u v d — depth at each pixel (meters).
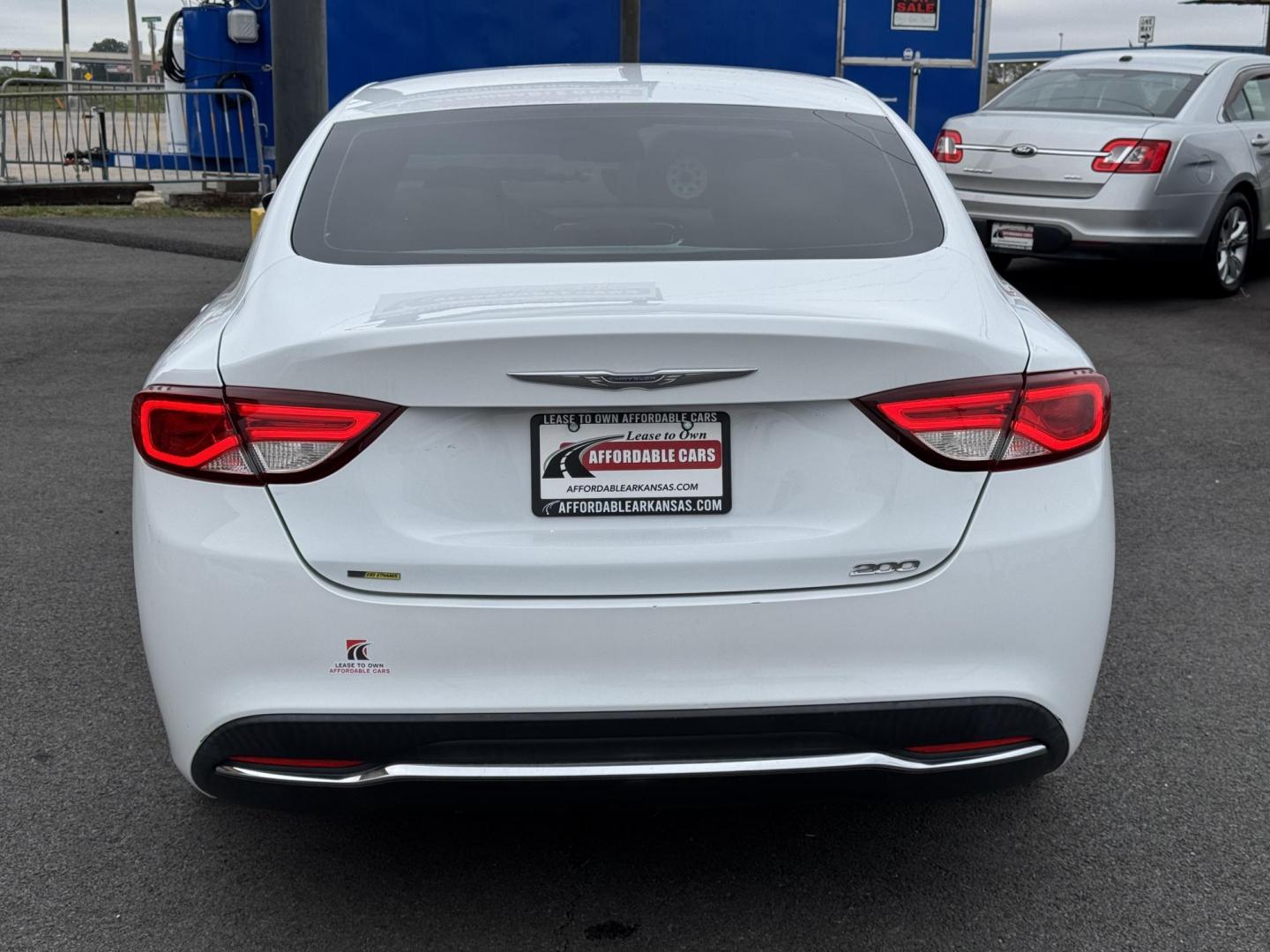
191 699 2.46
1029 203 9.50
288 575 2.40
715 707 2.41
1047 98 10.21
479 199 3.05
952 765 2.48
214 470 2.43
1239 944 2.68
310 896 2.86
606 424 2.41
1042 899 2.84
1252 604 4.46
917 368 2.43
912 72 14.47
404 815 3.19
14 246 12.63
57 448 6.25
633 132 3.32
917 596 2.43
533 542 2.41
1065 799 3.25
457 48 14.02
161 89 16.67
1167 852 3.01
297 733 2.42
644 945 2.68
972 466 2.46
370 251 2.88
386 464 2.40
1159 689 3.83
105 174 17.39
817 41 14.39
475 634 2.39
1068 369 2.55
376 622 2.39
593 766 2.41
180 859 3.00
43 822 3.14
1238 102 10.11
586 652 2.39
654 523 2.43
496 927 2.74
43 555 4.89
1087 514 2.54
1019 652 2.48
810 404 2.43
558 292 2.60
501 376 2.36
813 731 2.43
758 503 2.44
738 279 2.69
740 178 3.15
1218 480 5.81
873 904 2.82
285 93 9.35
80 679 3.89
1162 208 9.31
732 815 3.19
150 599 2.50
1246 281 11.12
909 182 3.19
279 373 2.41
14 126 17.27
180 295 10.03
